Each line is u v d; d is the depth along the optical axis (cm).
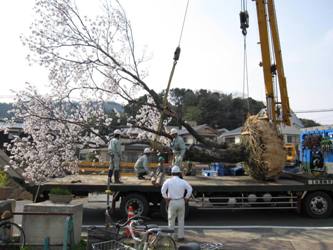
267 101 1359
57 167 1404
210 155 1305
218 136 5394
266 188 1102
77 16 1455
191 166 1539
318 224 1032
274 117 1354
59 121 1402
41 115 1412
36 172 1380
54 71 1437
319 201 1134
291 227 983
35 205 713
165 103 1377
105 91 1472
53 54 1443
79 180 1141
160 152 1296
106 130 1496
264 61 1363
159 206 1109
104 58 1464
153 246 541
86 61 1455
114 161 1091
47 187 1048
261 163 1209
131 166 1784
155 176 1122
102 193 1091
